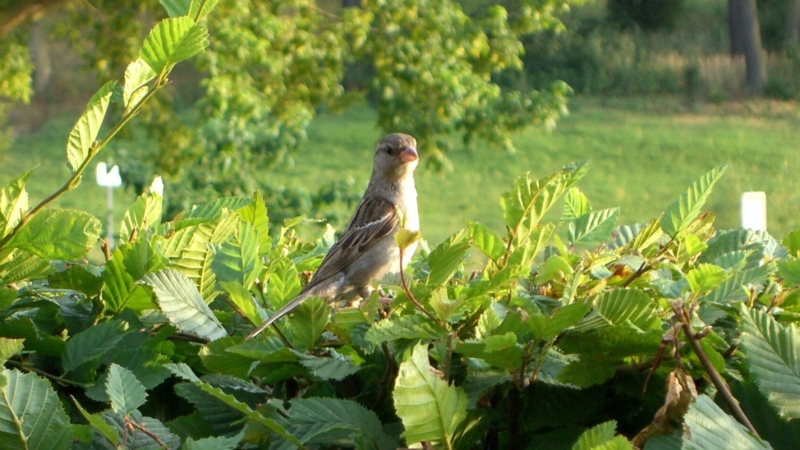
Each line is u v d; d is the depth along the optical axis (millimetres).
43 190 34219
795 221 28656
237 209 4223
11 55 24328
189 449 2594
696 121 43219
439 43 21094
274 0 21188
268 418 2676
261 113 19500
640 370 2984
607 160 37656
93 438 2824
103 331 3252
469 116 20859
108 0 23312
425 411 2520
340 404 2832
